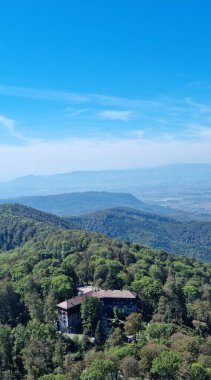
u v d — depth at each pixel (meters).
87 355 156.25
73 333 194.50
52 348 164.12
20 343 170.38
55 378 137.25
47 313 197.25
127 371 136.62
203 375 132.50
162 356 137.38
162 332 174.25
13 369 162.38
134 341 170.88
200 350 154.00
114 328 183.88
